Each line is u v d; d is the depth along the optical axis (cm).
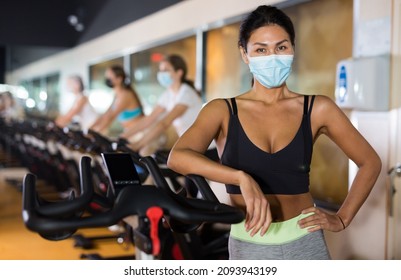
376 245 321
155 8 638
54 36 976
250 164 158
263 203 143
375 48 318
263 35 158
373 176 164
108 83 529
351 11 358
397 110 305
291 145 159
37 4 956
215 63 531
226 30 511
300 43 407
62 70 1091
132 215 131
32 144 720
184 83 425
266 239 159
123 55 771
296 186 160
